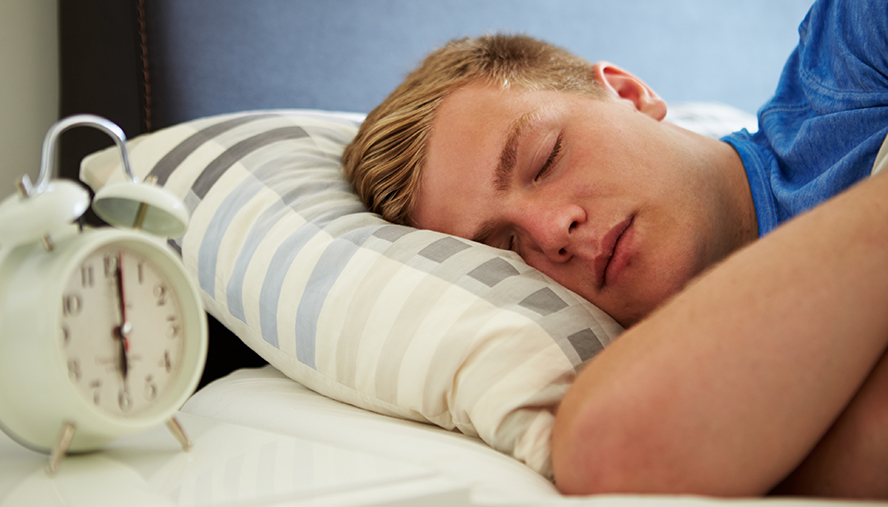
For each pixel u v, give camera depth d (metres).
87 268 0.45
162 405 0.48
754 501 0.35
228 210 0.82
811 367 0.41
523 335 0.58
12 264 0.45
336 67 1.34
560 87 0.83
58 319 0.42
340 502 0.37
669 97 1.87
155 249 0.48
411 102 0.85
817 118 0.82
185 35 1.17
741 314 0.42
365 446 0.54
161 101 1.16
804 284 0.42
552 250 0.73
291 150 0.92
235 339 1.04
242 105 1.23
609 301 0.75
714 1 1.89
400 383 0.60
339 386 0.65
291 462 0.44
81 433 0.45
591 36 1.70
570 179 0.75
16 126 1.13
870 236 0.44
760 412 0.40
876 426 0.43
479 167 0.77
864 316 0.41
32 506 0.38
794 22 2.04
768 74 2.03
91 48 1.15
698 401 0.41
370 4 1.38
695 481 0.40
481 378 0.56
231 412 0.69
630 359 0.44
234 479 0.42
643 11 1.78
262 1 1.25
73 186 0.42
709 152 0.85
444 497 0.39
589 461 0.42
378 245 0.68
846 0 0.86
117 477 0.43
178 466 0.45
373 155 0.84
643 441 0.41
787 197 0.80
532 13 1.60
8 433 0.46
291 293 0.69
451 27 1.48
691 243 0.75
